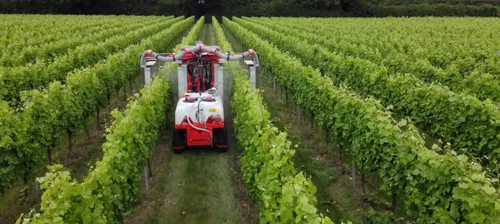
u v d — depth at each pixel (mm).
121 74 15898
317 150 11695
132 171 7723
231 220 8242
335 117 10445
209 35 47125
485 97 12438
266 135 7621
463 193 5875
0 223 8102
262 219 6914
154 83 11625
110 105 15977
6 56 17094
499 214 5566
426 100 11336
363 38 28047
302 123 14086
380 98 13672
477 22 48312
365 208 8602
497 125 9078
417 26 41719
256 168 7832
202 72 11516
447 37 28328
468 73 16094
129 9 74562
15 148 8250
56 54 20719
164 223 8141
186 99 10992
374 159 8289
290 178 6355
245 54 11727
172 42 36156
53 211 5184
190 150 11461
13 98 12031
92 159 11023
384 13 76312
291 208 5715
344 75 16750
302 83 13328
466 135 9930
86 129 12250
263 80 21078
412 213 7441
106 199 6312
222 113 10719
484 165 9602
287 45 26641
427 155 6688
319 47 21062
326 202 8797
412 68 15750
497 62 16094
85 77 12203
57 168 5738
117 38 25375
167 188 9516
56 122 9961
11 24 39156
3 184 8016
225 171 10281
